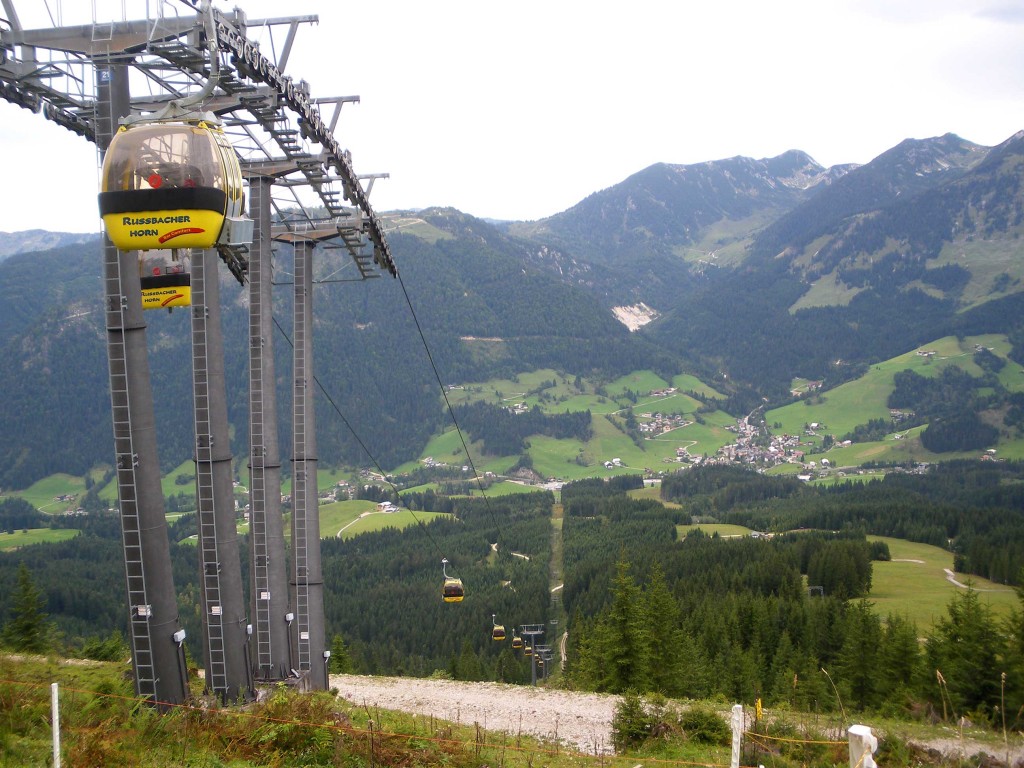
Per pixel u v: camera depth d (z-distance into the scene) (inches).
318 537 1239.5
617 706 957.8
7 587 5182.1
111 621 5236.2
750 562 4633.4
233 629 868.0
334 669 2427.4
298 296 1285.7
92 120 811.4
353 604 5792.3
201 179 639.8
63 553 7076.8
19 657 959.6
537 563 6638.8
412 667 4315.9
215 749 617.0
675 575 4751.5
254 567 1087.6
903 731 880.9
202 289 862.5
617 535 7298.2
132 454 740.7
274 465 1095.6
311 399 1259.8
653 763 768.9
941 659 1362.0
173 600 763.4
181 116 668.7
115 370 741.9
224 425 877.8
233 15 828.6
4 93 793.6
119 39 730.8
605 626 1909.4
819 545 4830.2
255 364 1093.8
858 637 1724.9
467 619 5103.3
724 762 771.4
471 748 722.8
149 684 745.6
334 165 1158.3
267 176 1112.2
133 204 636.1
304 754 618.8
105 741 558.6
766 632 2564.0
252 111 971.9
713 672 1993.1
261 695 936.3
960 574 4940.9
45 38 739.4
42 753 532.4
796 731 862.5
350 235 1332.4
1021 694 1198.9
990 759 743.7
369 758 621.3
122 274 733.9
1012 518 6505.9
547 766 745.0
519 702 1215.6
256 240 1099.9
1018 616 1334.9
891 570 5019.7
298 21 959.0
